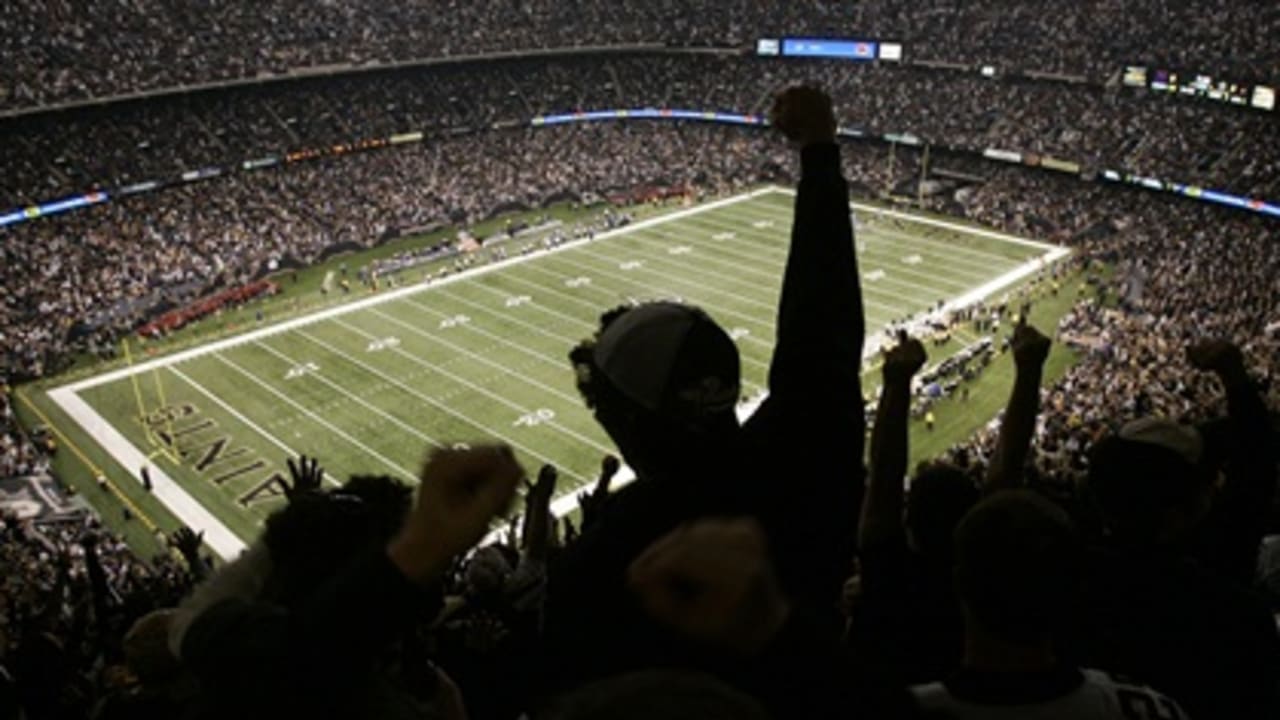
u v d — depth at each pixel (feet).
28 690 27.63
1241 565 18.16
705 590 6.31
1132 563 13.67
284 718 6.86
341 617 6.64
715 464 9.00
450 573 25.29
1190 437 13.64
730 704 6.12
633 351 8.95
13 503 118.52
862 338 10.64
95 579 39.19
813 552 9.30
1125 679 10.14
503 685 19.76
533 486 24.29
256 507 125.18
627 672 6.46
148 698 15.25
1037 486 40.73
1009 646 9.89
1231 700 13.14
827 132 10.95
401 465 134.82
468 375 160.86
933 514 14.84
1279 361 121.60
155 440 140.87
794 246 10.73
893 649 13.84
